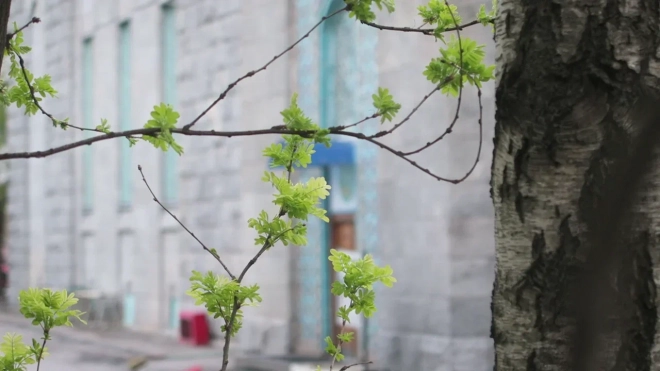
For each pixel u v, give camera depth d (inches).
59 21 1155.9
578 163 112.7
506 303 118.3
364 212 608.4
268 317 711.7
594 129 111.8
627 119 110.2
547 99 114.0
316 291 671.8
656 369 109.3
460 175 522.3
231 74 811.4
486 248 522.9
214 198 823.1
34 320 140.8
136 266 971.9
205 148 841.5
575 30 113.3
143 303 955.3
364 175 608.7
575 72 113.1
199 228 849.5
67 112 1133.7
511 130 117.0
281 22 703.1
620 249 108.6
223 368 132.5
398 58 554.6
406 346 549.6
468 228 523.5
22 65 153.1
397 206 559.5
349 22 643.5
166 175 936.9
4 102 158.6
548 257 114.7
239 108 796.0
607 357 110.4
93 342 872.9
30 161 1255.5
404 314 553.9
